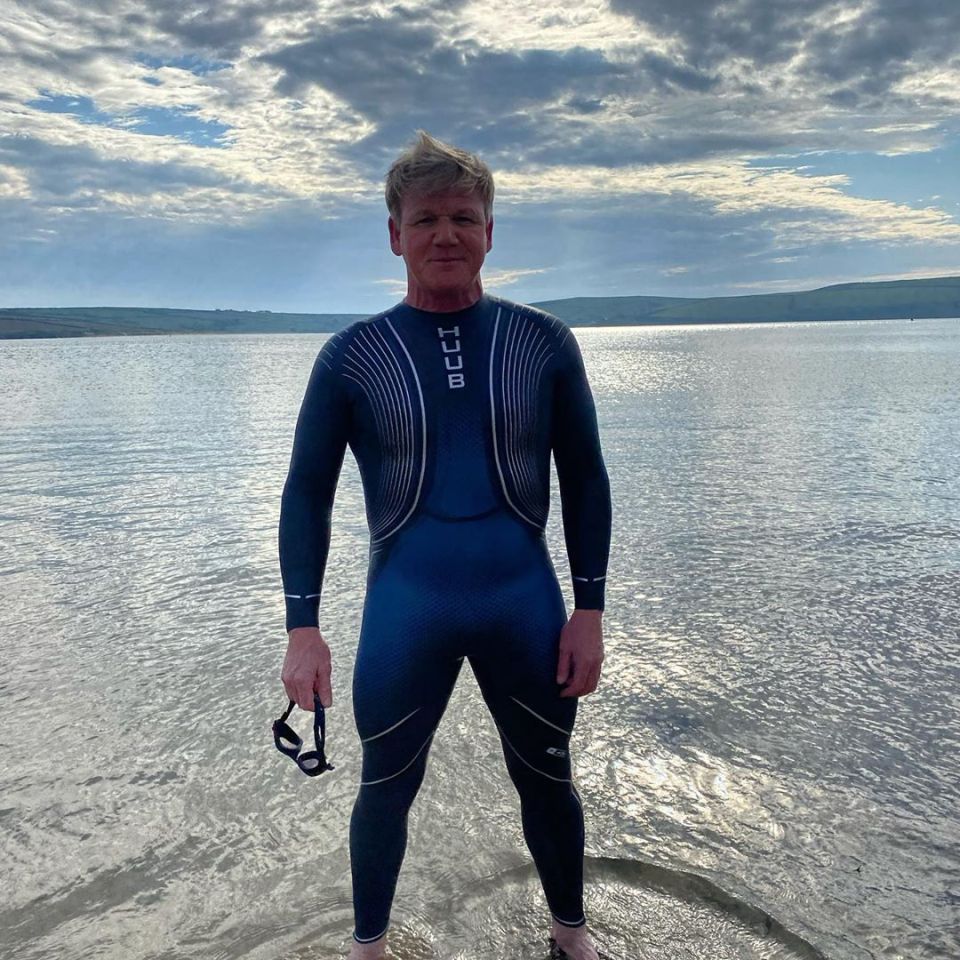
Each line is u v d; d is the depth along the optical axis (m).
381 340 2.29
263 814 3.17
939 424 14.63
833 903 2.63
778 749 3.57
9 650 4.77
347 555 6.67
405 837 2.37
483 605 2.23
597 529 2.37
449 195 2.21
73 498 9.00
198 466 11.06
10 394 24.72
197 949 2.50
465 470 2.25
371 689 2.25
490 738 3.70
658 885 2.74
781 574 6.00
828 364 38.12
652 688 4.17
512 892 2.73
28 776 3.43
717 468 10.50
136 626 5.13
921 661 4.47
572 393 2.38
